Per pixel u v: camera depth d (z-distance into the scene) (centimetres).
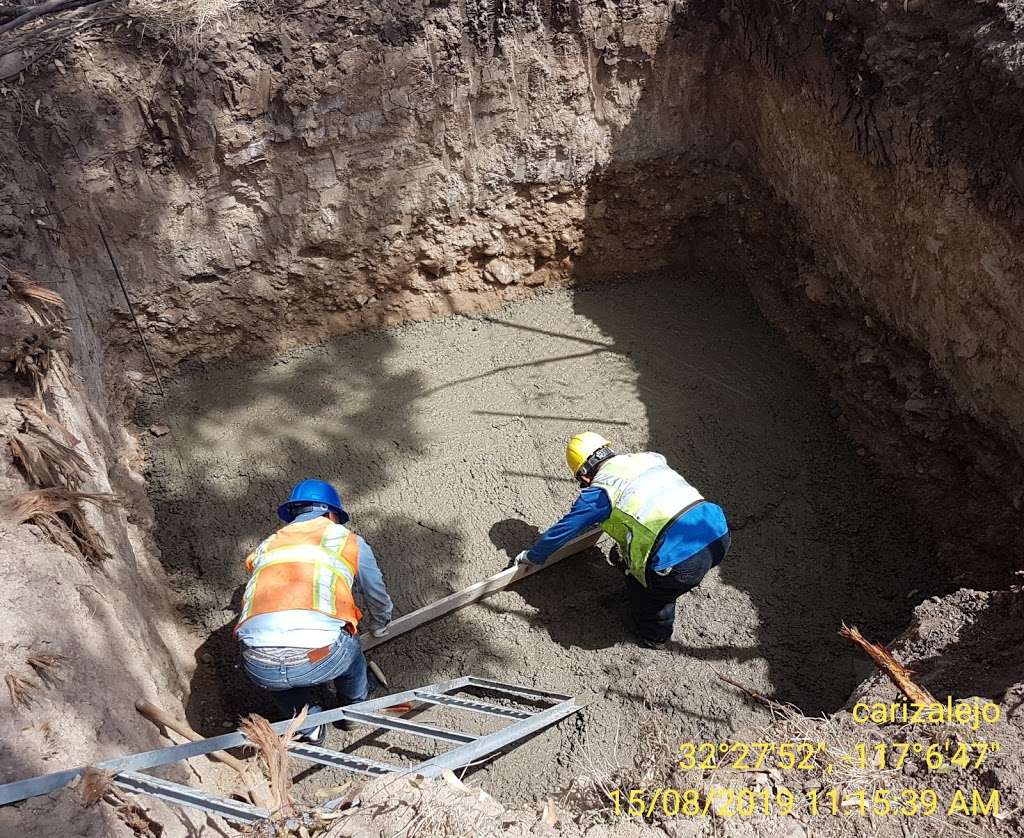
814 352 589
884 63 470
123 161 514
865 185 509
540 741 405
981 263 433
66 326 453
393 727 335
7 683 271
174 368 580
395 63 544
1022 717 287
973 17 432
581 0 564
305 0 518
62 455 367
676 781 280
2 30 514
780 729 303
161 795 254
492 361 601
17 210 474
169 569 479
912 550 486
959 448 479
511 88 581
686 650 442
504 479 524
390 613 421
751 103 606
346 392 577
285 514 411
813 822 263
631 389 579
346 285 603
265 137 537
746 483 522
